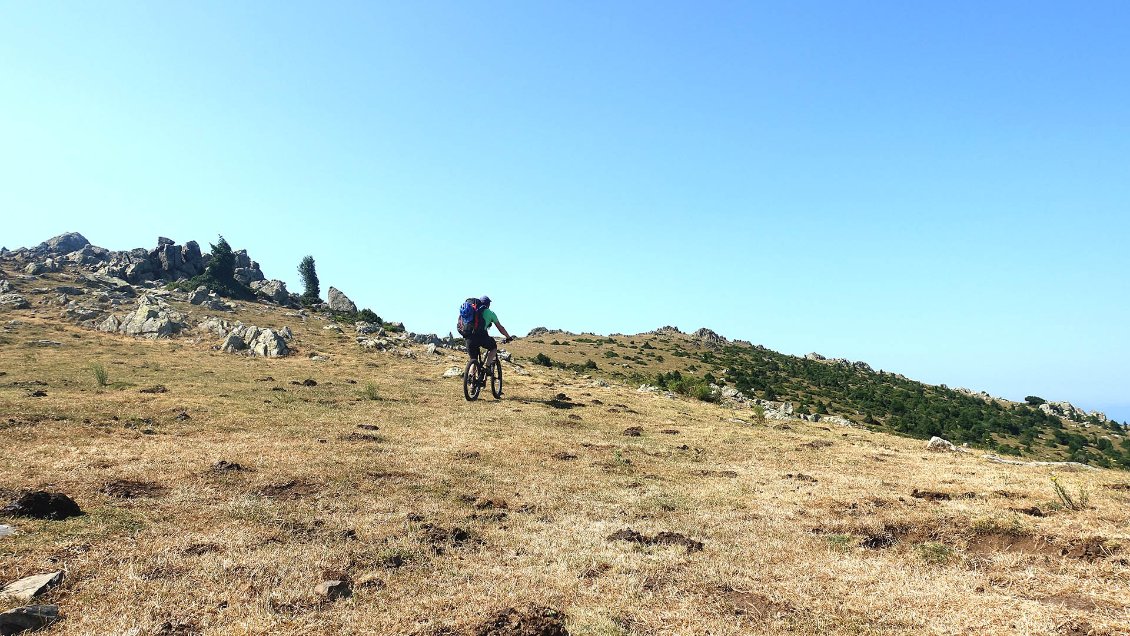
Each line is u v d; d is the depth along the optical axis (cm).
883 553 569
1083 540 552
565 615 414
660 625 404
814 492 828
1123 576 474
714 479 922
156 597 414
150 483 718
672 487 852
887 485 888
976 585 477
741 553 564
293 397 1625
